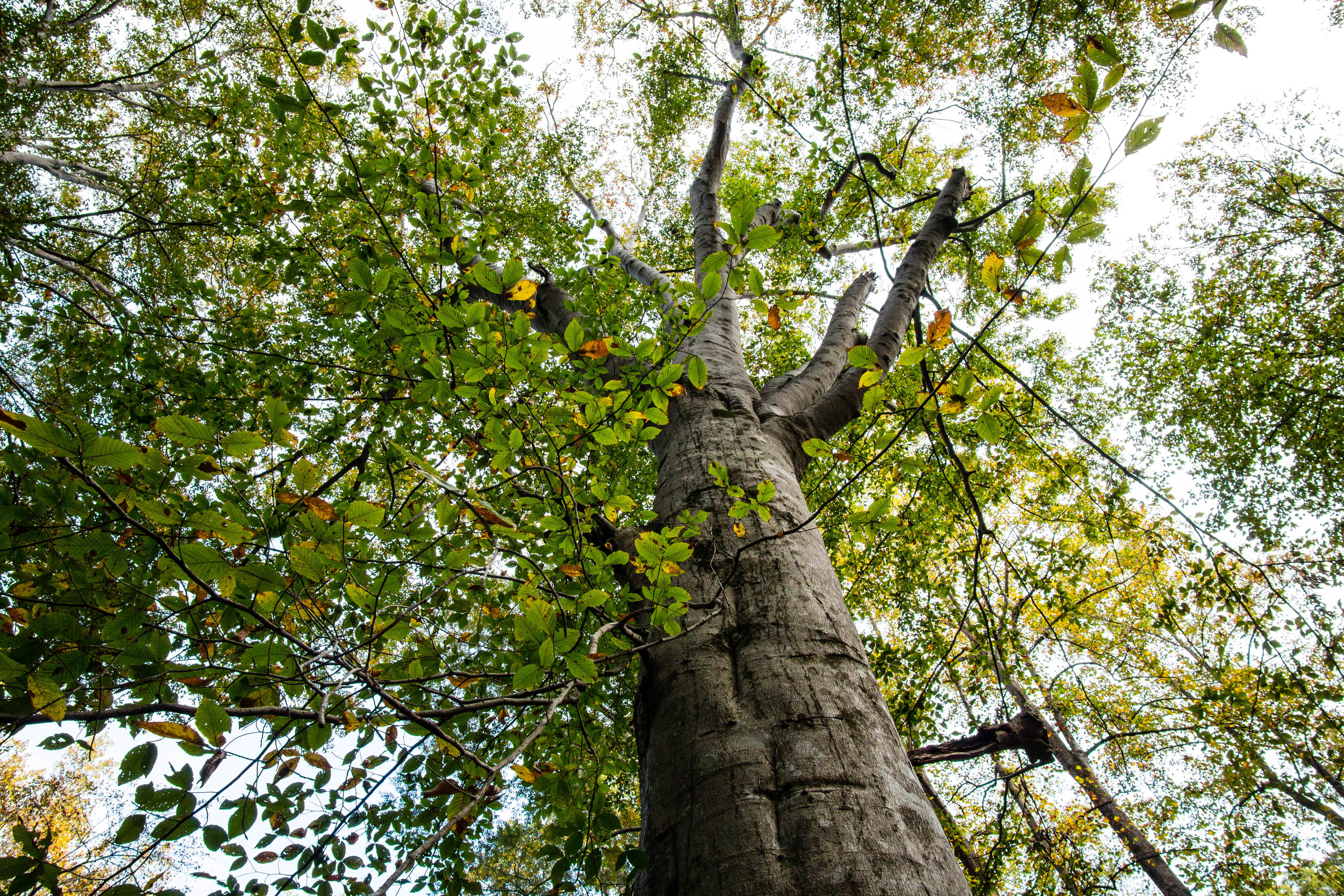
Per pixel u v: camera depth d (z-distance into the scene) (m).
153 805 1.42
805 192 7.46
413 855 1.27
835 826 1.39
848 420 3.51
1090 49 1.60
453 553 1.77
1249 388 9.95
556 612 1.71
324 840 2.13
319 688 1.46
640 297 5.29
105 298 6.20
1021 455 7.52
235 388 4.57
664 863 1.49
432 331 2.15
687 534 2.14
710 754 1.62
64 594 1.74
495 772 1.57
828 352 4.23
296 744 1.74
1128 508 6.23
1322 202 10.55
